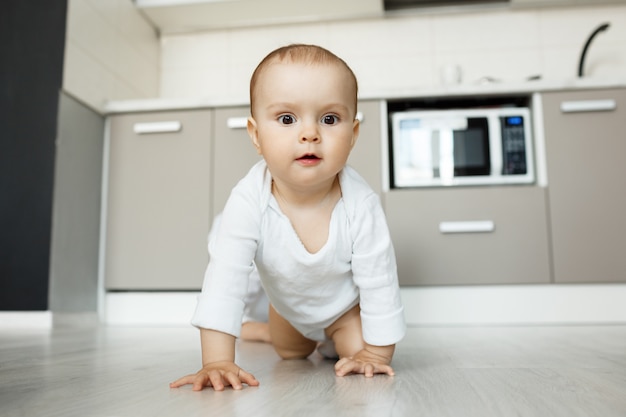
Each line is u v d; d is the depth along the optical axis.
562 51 2.52
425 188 2.01
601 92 1.99
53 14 1.95
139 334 1.61
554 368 0.86
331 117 0.76
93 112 2.11
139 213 2.10
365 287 0.85
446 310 1.94
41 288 1.85
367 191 0.88
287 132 0.75
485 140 2.01
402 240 1.97
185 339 1.44
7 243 1.89
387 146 2.05
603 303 1.92
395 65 2.58
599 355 1.03
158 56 2.72
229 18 2.61
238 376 0.72
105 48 2.20
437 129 2.02
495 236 1.95
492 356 1.02
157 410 0.56
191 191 2.08
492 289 1.94
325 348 1.02
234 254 0.80
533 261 1.94
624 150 1.96
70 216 1.96
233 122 2.07
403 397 0.62
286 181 0.78
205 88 2.69
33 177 1.90
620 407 0.56
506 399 0.61
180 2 2.44
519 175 2.00
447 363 0.93
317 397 0.63
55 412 0.56
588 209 1.95
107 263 2.10
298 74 0.74
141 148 2.13
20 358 1.03
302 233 0.84
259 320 1.48
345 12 2.56
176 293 2.06
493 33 2.56
